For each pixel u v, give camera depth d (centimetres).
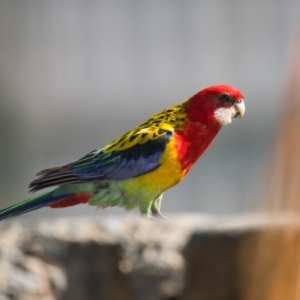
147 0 1370
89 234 730
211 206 1338
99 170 573
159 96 1382
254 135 1348
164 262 717
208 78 1376
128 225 746
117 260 727
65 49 1387
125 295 725
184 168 588
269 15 1362
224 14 1366
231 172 1335
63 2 1379
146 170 571
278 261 234
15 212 567
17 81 1373
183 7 1366
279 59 1366
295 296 230
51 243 724
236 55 1367
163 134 577
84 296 718
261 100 1360
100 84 1384
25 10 1376
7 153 1337
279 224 234
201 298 711
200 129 582
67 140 1385
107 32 1379
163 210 1337
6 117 1342
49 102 1385
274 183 236
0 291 688
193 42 1373
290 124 228
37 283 702
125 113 1384
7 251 716
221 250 695
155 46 1376
